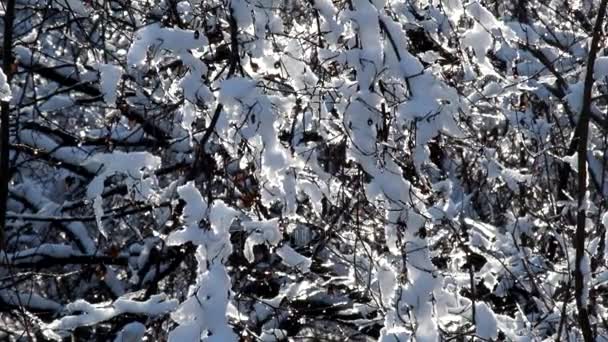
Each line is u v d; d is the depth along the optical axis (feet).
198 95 15.92
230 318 16.87
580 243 19.16
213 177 16.93
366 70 15.61
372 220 17.29
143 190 16.79
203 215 15.66
